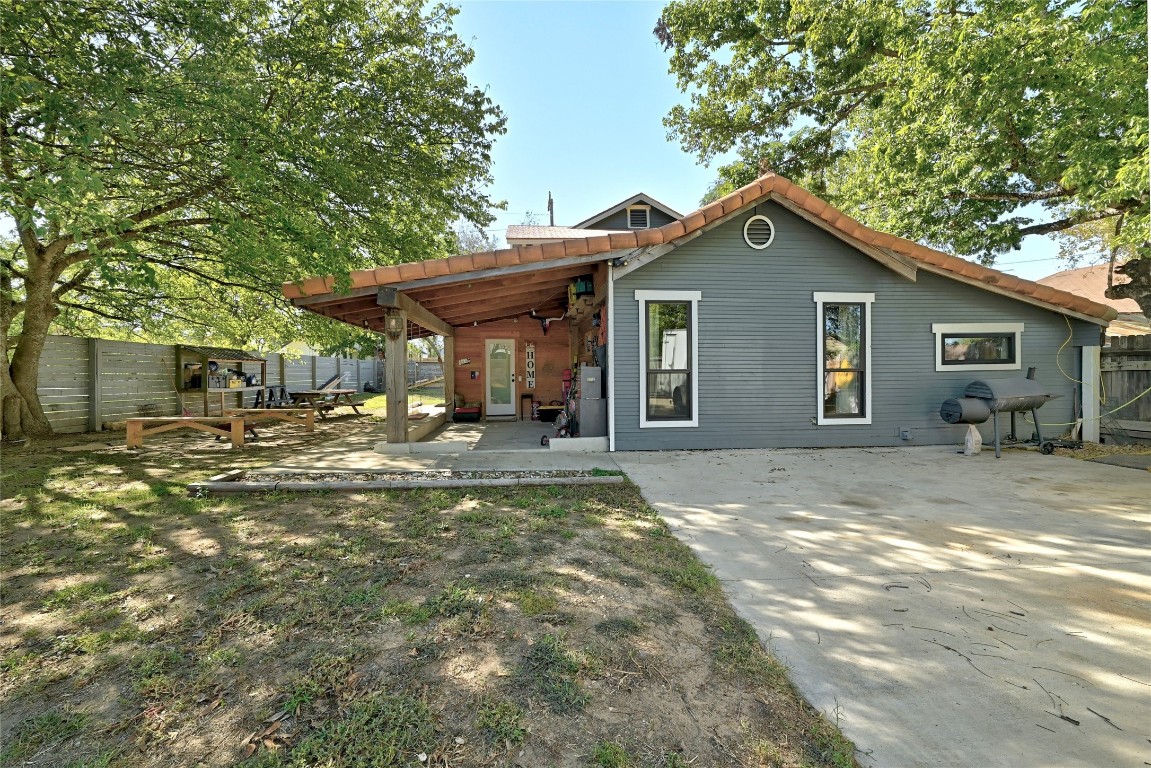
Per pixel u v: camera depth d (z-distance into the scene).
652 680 2.13
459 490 5.27
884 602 2.87
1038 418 8.43
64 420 10.06
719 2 13.20
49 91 4.77
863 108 14.10
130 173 6.61
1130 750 1.75
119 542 3.73
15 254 9.64
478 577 3.12
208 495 5.07
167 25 5.79
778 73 13.98
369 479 5.61
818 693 2.07
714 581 3.12
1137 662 2.28
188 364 12.11
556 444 7.88
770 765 1.69
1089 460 6.98
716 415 7.98
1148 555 3.54
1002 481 5.77
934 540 3.86
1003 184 10.11
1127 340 8.04
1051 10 7.64
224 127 6.06
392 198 10.38
